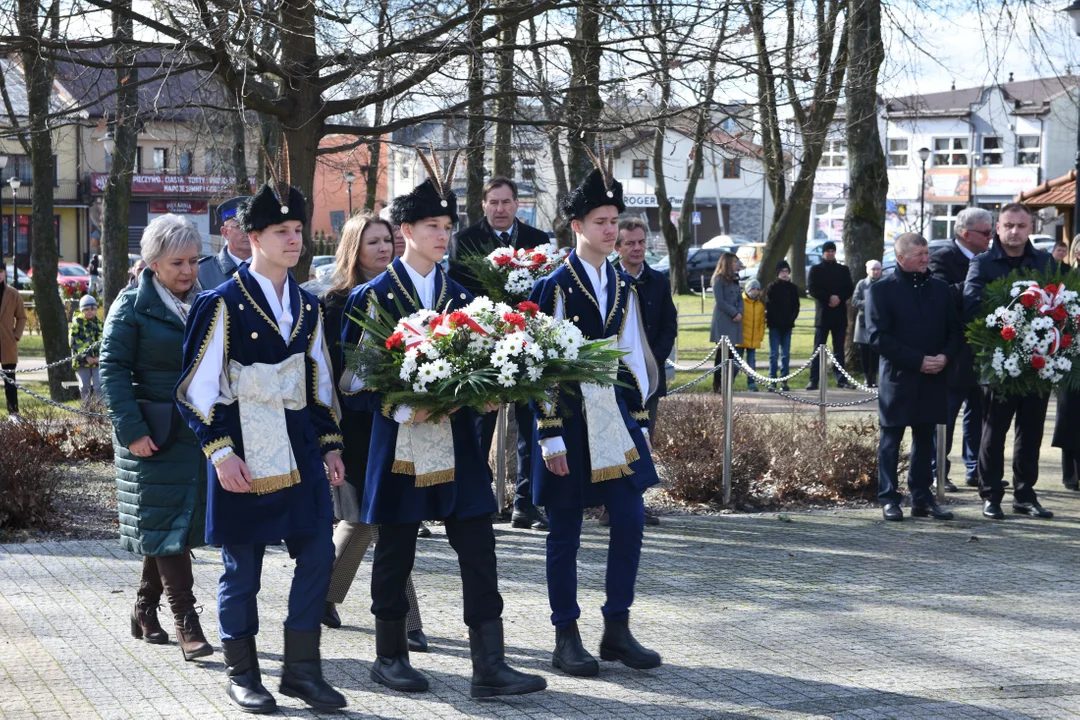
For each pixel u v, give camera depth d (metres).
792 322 18.17
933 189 58.31
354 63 9.46
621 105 10.93
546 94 10.02
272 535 4.62
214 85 11.80
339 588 5.76
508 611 6.20
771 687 4.98
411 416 4.71
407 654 5.05
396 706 4.73
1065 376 8.57
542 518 8.43
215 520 4.64
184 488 5.16
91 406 12.01
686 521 8.82
